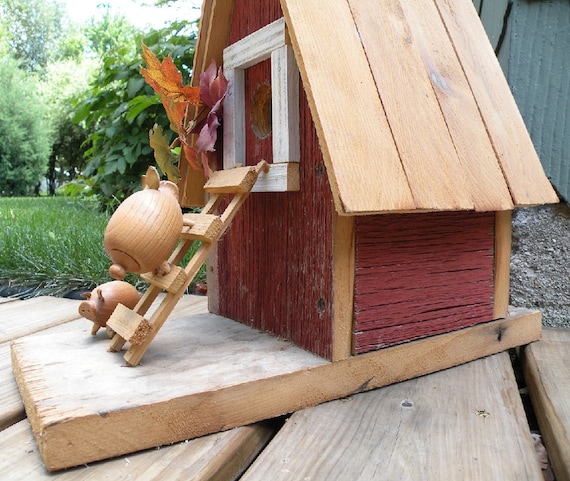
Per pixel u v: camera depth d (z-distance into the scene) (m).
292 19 0.90
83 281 2.05
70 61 18.84
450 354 1.15
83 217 4.07
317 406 0.96
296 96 1.04
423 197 0.90
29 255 2.31
